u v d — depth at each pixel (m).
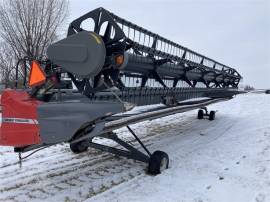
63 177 4.41
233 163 5.10
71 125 3.21
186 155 5.70
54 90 3.77
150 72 5.15
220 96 9.64
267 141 6.45
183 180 4.32
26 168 4.75
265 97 20.80
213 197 3.75
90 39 3.51
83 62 3.55
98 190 3.97
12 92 3.50
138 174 4.60
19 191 3.88
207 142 6.82
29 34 14.43
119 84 4.61
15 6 14.61
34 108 3.32
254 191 3.89
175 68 6.12
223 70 10.06
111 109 3.54
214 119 10.37
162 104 6.19
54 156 5.43
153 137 7.33
